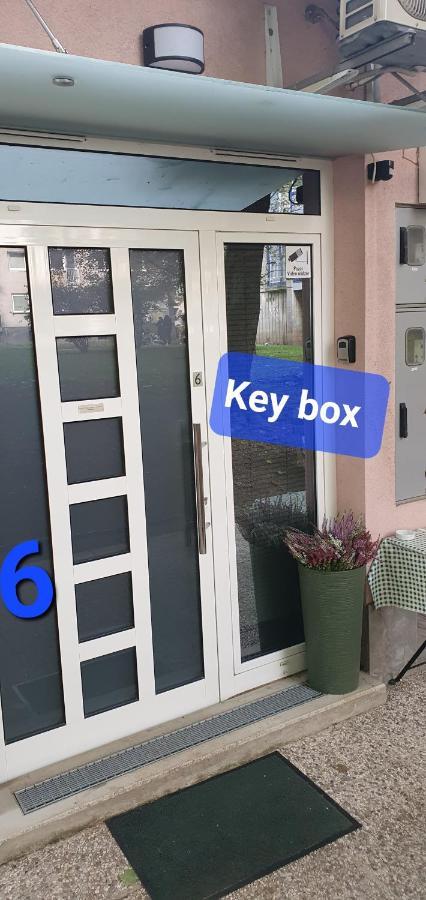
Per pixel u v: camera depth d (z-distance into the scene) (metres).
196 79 1.92
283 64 2.98
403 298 3.21
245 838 2.46
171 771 2.68
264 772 2.80
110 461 2.75
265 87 2.04
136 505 2.82
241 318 2.98
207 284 2.86
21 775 2.68
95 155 2.53
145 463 2.83
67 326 2.56
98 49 2.54
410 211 3.18
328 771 2.80
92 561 2.75
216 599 3.08
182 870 2.32
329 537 3.09
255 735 2.88
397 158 3.07
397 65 2.56
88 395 2.66
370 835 2.46
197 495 2.94
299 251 3.10
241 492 3.11
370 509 3.25
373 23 2.26
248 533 3.17
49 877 2.31
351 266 3.11
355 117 2.38
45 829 2.43
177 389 2.87
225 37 2.80
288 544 3.14
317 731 3.06
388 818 2.53
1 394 2.49
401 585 3.21
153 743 2.85
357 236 3.05
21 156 2.40
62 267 2.54
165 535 2.93
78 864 2.36
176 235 2.75
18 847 2.39
